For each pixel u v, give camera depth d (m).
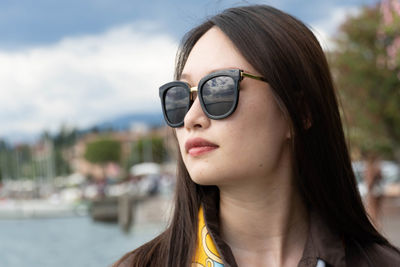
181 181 1.23
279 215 1.20
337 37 11.27
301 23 1.25
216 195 1.24
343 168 1.27
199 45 1.18
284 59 1.13
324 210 1.26
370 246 1.31
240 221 1.19
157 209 20.33
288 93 1.13
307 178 1.21
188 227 1.16
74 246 18.88
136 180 42.16
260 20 1.16
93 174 91.31
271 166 1.14
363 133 9.70
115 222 27.66
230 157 1.08
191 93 1.14
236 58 1.13
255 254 1.19
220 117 1.07
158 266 1.13
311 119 1.20
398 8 8.05
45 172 96.00
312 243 1.19
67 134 125.94
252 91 1.10
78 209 35.44
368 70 10.40
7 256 17.70
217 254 1.09
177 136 1.20
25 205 39.53
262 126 1.11
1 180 99.94
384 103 10.46
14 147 102.94
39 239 22.19
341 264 1.17
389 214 11.53
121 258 1.18
